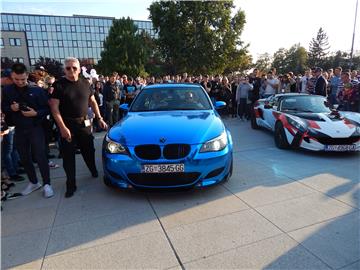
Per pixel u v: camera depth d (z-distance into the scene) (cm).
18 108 341
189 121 357
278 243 240
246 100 983
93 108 407
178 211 303
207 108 425
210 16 2823
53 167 491
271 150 555
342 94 784
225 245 240
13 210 324
